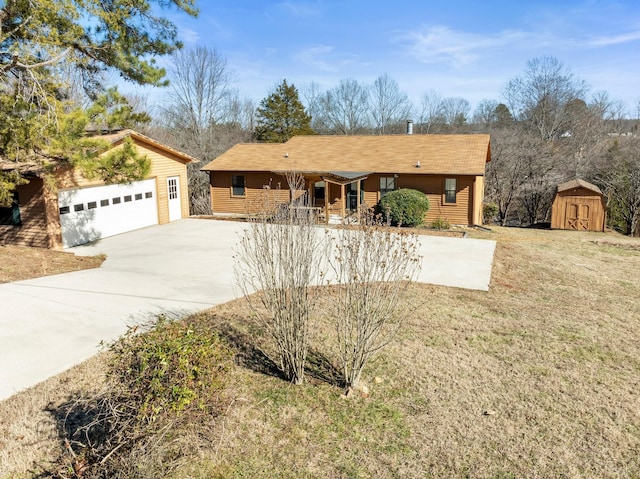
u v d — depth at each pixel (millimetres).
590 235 20281
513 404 5098
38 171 12188
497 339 6953
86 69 12750
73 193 14055
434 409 4965
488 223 25688
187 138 33969
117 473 3369
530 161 27250
